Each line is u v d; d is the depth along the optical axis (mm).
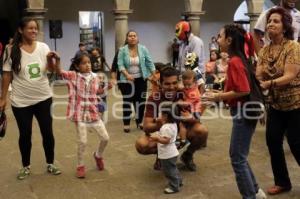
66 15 17547
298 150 3756
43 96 4473
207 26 21031
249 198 3416
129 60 6586
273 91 3656
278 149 3859
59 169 4902
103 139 4625
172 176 4051
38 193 4160
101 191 4184
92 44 18406
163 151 3990
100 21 18438
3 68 4316
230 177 4496
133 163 5098
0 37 18812
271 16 3604
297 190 4047
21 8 17703
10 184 4430
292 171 4625
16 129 7180
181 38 6270
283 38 3619
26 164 4629
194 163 4906
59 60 4387
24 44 4324
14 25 19266
